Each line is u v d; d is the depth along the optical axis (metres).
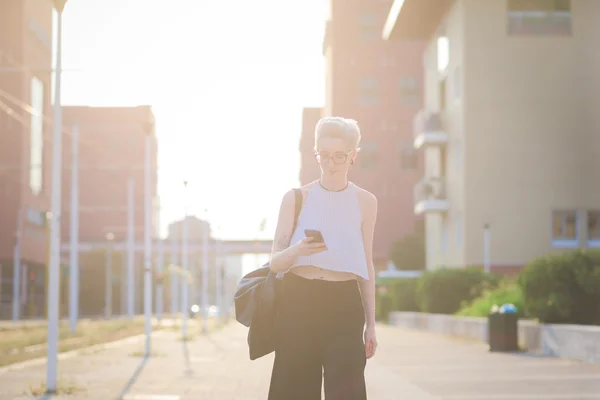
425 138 48.28
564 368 17.38
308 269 4.75
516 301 28.09
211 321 77.75
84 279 120.12
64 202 145.00
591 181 44.22
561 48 44.47
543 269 21.12
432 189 48.72
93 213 145.75
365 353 4.81
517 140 44.50
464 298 36.72
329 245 4.76
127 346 29.03
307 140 127.75
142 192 147.12
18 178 96.88
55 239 13.74
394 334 36.06
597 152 44.25
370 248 4.95
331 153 4.80
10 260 99.19
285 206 4.86
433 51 52.50
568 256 20.98
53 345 13.48
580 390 13.38
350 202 4.86
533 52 44.50
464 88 44.66
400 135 89.88
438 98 50.75
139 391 13.68
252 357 4.84
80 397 12.71
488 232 44.09
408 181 89.75
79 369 18.38
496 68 44.53
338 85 90.06
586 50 44.47
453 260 46.97
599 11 44.53
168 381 15.49
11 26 96.12
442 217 49.44
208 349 27.22
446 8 48.66
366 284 4.95
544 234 44.16
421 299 39.66
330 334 4.73
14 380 15.48
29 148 100.50
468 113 44.50
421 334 35.38
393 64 90.25
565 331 20.06
